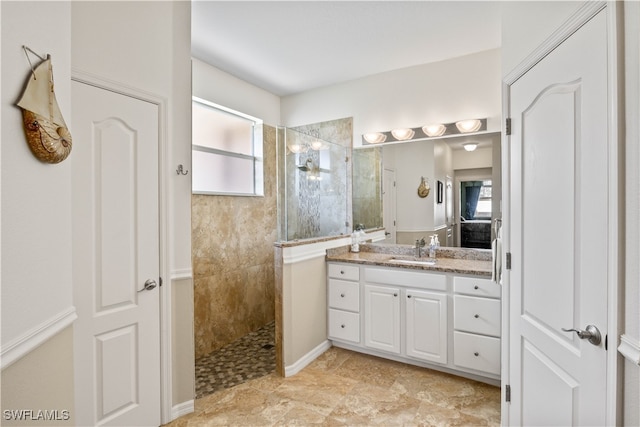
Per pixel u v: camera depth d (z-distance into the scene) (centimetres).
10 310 87
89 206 162
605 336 100
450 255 293
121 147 174
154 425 189
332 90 356
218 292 316
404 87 316
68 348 116
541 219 136
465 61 288
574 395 116
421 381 241
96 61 164
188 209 208
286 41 261
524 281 151
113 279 171
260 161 363
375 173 334
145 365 185
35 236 98
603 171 100
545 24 132
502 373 175
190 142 209
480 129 279
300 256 265
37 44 100
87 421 161
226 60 295
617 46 93
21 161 92
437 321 249
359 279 282
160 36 193
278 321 254
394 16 227
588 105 107
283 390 231
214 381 246
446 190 296
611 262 96
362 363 271
